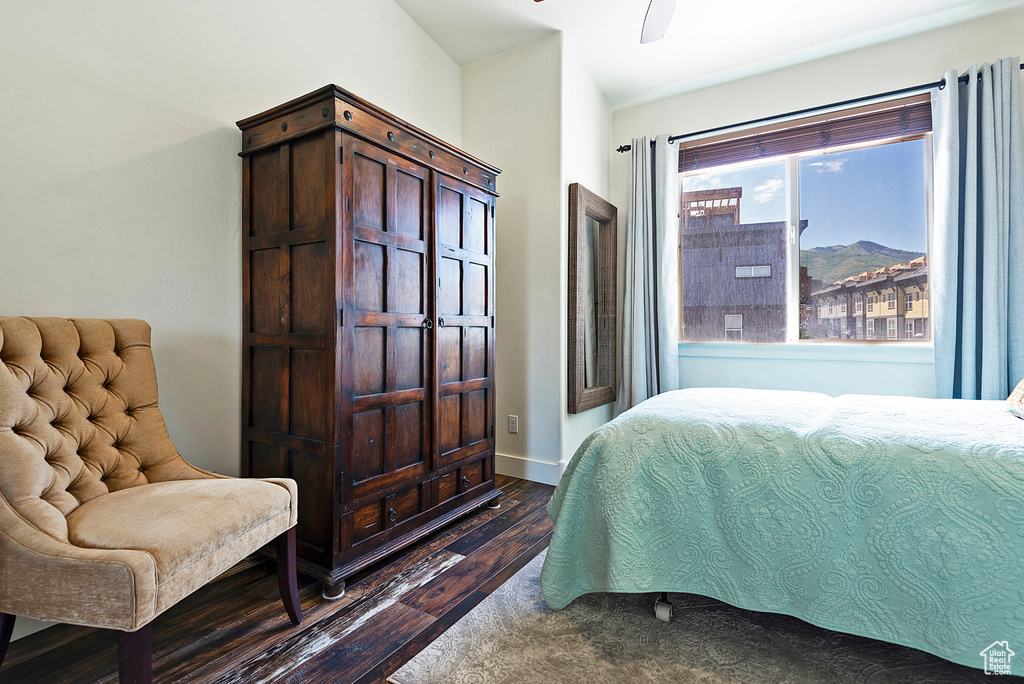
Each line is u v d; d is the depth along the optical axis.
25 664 1.28
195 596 1.62
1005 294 2.39
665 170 3.28
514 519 2.35
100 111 1.61
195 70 1.85
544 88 2.92
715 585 1.36
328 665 1.29
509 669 1.27
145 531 1.08
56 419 1.28
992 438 1.24
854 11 2.54
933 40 2.67
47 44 1.49
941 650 1.10
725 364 3.22
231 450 1.99
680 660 1.31
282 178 1.84
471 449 2.39
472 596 1.65
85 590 0.97
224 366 1.96
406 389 2.01
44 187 1.49
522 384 3.03
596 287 3.38
